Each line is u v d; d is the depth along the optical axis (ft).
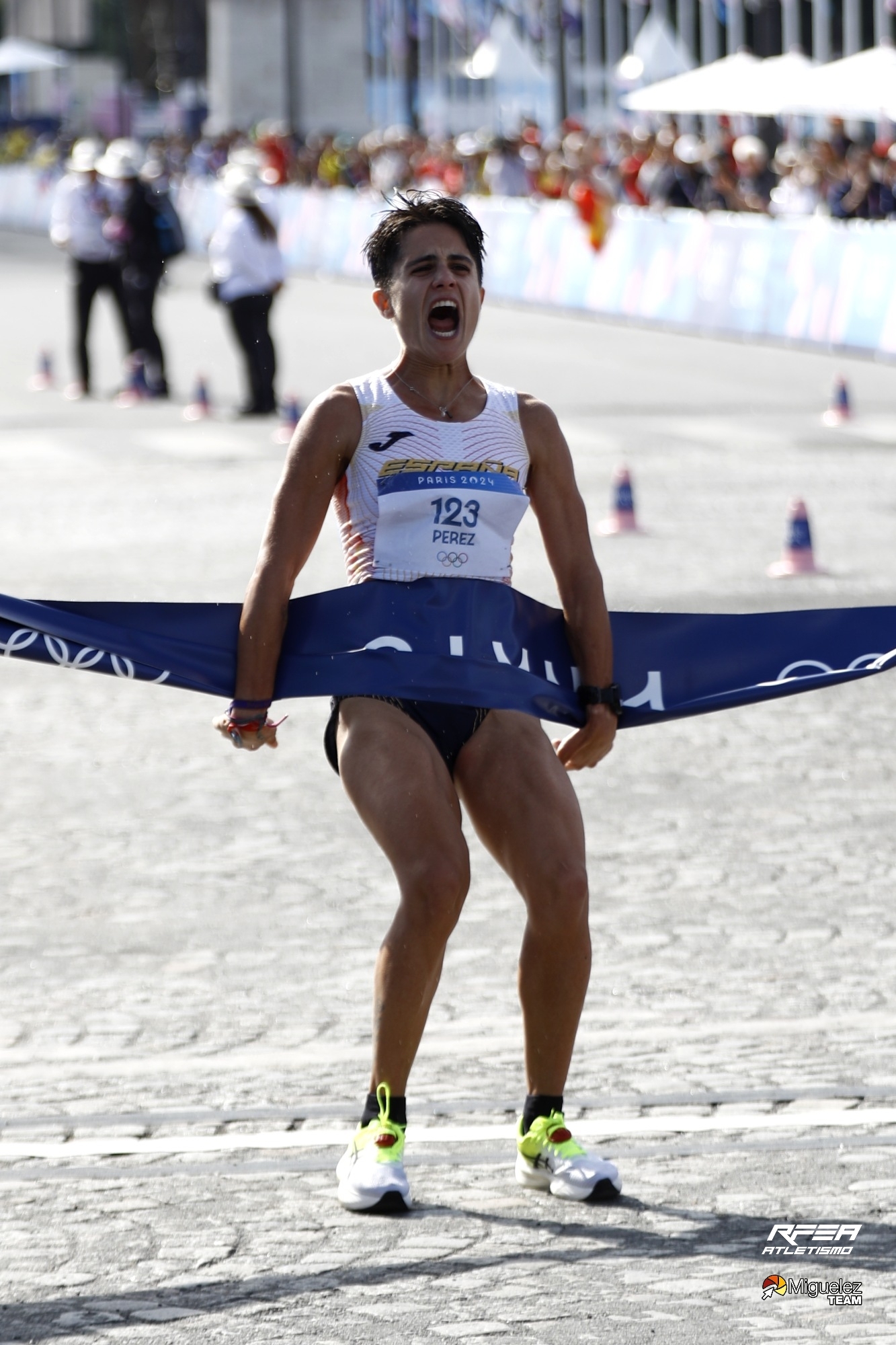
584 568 51.98
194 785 93.97
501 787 48.73
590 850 82.53
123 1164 51.83
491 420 50.55
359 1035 61.93
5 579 134.62
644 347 279.90
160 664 51.19
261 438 208.13
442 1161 51.65
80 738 103.35
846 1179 49.88
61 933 72.95
